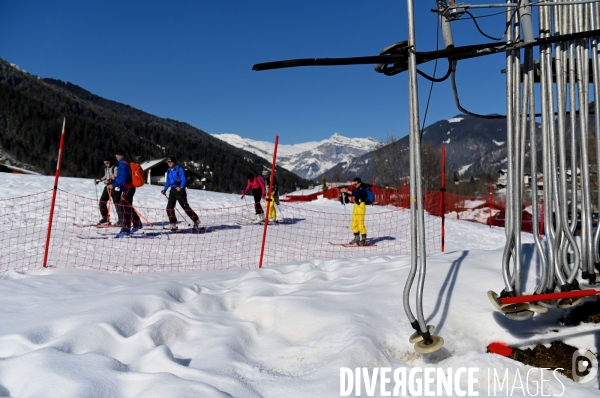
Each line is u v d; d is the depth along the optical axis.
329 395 2.86
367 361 3.28
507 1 3.78
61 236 9.80
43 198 13.88
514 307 3.57
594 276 3.75
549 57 3.80
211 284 5.73
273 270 6.10
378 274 5.15
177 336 3.96
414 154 3.40
